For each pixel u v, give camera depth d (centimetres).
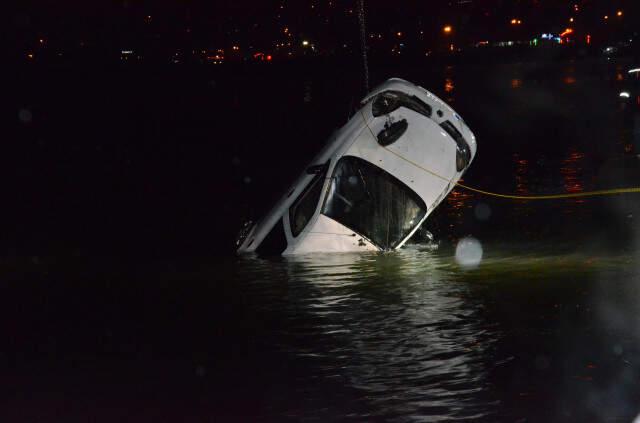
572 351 760
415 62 13475
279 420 629
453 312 900
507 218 1548
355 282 1051
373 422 620
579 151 2592
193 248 1340
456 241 1336
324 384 698
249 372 729
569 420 614
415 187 1214
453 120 1247
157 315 920
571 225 1445
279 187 2108
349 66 12681
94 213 1755
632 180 1941
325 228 1213
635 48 11338
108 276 1130
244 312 922
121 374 731
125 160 2809
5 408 659
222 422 627
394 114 1220
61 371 740
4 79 9138
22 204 1889
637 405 637
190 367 746
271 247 1238
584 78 7062
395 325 856
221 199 1928
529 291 984
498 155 2609
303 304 948
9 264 1232
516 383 688
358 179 1215
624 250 1223
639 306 905
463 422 615
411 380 701
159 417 639
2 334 854
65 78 9956
